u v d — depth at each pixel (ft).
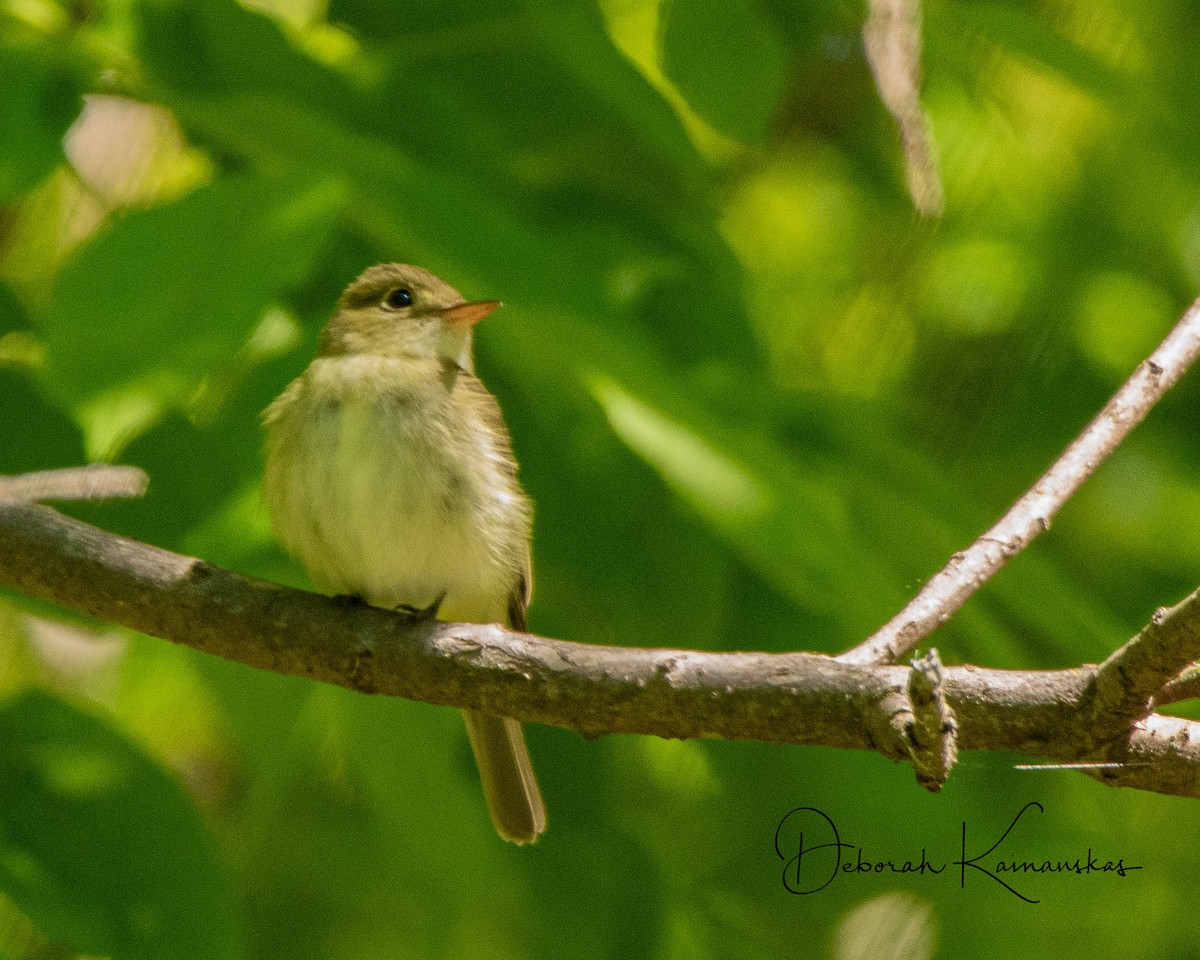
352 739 30.30
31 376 23.99
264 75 27.25
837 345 41.60
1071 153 40.65
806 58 39.19
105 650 37.60
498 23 30.37
